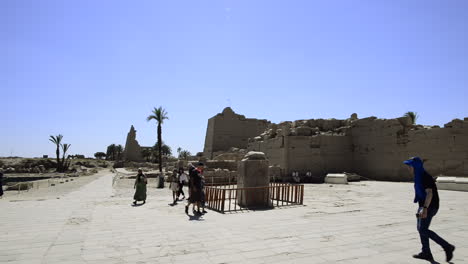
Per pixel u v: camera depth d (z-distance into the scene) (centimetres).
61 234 769
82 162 9088
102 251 620
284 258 563
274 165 2900
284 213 1066
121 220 960
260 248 630
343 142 2831
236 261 548
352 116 2983
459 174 2028
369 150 2680
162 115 4322
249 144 3572
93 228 841
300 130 2798
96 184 2898
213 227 844
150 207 1265
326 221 914
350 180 2505
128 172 4816
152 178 3484
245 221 927
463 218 927
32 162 8156
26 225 886
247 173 1250
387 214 1027
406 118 2466
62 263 546
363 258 560
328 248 627
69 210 1186
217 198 1223
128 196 1744
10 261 557
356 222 895
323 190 1886
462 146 2022
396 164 2442
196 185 1088
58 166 7206
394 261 543
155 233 774
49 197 1728
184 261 552
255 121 4353
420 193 568
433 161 2184
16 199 1622
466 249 609
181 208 1230
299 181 2562
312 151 2755
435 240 548
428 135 2227
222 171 2478
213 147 4050
